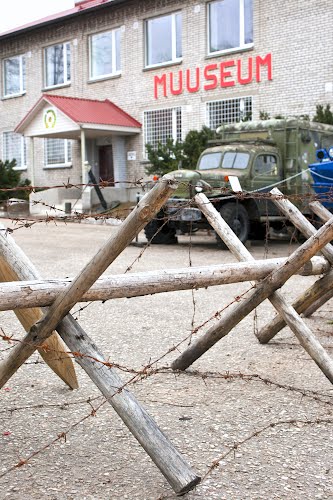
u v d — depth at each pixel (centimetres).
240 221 1189
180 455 255
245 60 1855
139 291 305
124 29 2150
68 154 2362
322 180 1129
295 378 419
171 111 2055
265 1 1800
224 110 1922
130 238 244
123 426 336
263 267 389
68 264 971
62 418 346
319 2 1697
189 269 339
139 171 2138
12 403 368
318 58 1709
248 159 1227
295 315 398
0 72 2584
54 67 2405
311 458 298
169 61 2056
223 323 409
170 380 414
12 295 252
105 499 257
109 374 265
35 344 274
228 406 367
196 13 1956
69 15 2259
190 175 1140
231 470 285
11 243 306
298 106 1753
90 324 575
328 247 462
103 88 2231
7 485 268
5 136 2606
